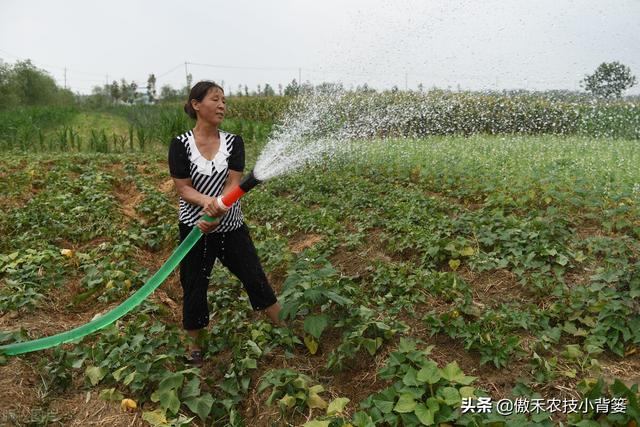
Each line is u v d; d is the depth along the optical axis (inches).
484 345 147.4
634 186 275.3
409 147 467.8
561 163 362.9
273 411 133.6
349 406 136.4
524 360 146.6
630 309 153.3
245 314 174.9
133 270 218.1
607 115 676.1
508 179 312.3
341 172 379.6
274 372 138.1
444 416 120.4
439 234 218.1
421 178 348.2
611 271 172.1
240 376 143.3
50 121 967.6
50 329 169.0
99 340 154.8
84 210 277.0
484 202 286.7
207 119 138.7
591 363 142.5
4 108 1476.4
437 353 150.6
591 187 283.7
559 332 155.3
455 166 362.6
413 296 175.2
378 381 141.4
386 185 335.0
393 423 121.3
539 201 269.0
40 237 244.1
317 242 238.7
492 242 206.8
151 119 746.2
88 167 388.2
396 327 156.6
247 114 1056.2
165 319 181.5
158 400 131.0
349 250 227.6
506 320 159.6
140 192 342.6
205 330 155.6
